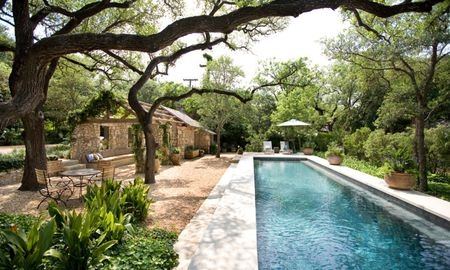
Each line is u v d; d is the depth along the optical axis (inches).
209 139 1095.6
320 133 1055.0
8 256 130.7
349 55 447.5
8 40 422.9
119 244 170.1
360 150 709.3
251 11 167.6
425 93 398.6
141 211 250.2
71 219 147.3
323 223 292.7
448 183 446.9
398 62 425.1
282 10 166.1
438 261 208.7
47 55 170.6
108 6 305.0
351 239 250.4
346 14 384.2
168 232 218.1
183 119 843.4
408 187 371.6
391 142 537.6
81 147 600.1
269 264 205.9
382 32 394.9
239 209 278.1
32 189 381.1
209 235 208.8
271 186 486.3
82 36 167.0
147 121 447.5
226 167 646.5
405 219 303.6
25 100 169.9
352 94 1053.8
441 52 385.7
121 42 168.2
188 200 332.8
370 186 414.0
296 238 253.1
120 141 790.5
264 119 1285.7
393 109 410.3
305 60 1170.6
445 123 552.7
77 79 1034.7
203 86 880.3
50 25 401.4
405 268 198.7
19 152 603.5
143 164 552.4
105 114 593.0
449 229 257.1
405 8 176.2
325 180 542.0
